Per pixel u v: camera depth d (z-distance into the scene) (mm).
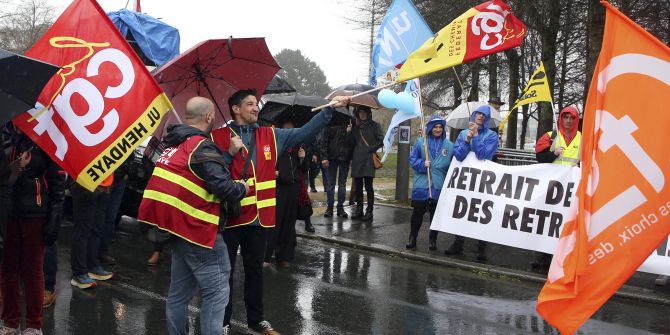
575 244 3723
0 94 3426
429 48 4543
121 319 5340
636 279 6773
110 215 7090
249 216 4520
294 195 7340
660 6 14125
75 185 5949
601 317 5645
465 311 5766
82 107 4145
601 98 3736
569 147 7012
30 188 4320
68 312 5480
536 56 18688
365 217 10227
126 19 8578
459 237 7887
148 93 4195
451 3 14039
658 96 3664
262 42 4426
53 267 5582
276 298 6074
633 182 3695
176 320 4031
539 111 19000
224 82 4797
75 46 4148
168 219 3791
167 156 3893
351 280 6840
